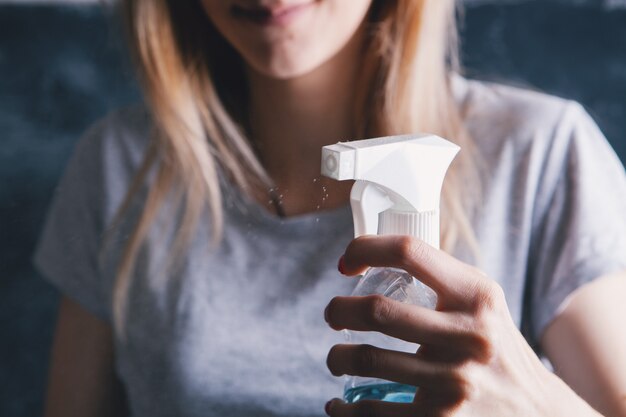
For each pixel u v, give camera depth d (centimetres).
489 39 128
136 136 110
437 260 56
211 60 100
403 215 57
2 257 129
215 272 98
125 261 101
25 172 130
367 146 55
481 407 57
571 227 99
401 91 97
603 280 95
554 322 96
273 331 95
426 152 56
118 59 130
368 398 64
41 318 128
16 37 130
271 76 86
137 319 99
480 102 105
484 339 56
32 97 131
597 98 127
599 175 102
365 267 57
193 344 96
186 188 101
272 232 98
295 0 80
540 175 101
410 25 96
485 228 99
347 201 97
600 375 90
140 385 98
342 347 58
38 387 128
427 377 56
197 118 100
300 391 94
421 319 56
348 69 96
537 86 127
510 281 99
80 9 130
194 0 98
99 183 109
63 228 110
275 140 98
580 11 127
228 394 94
